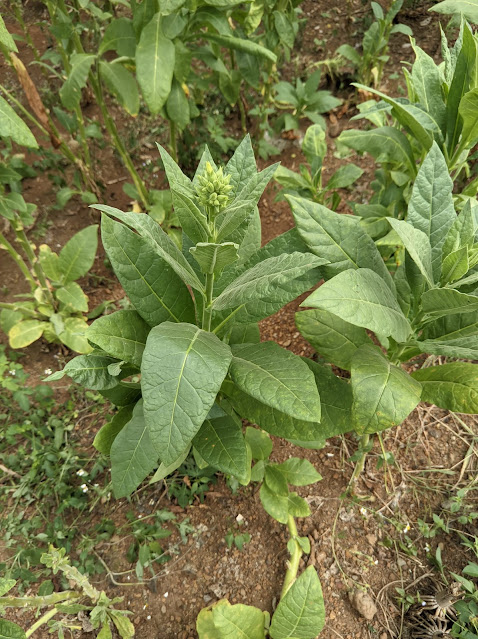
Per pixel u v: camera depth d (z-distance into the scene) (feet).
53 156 5.18
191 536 3.31
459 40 3.12
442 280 2.16
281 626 2.59
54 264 4.19
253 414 2.42
